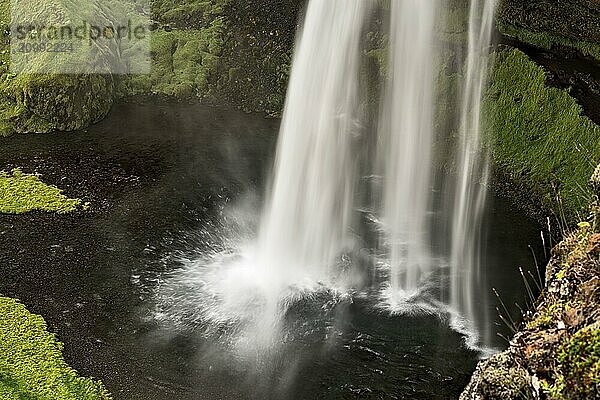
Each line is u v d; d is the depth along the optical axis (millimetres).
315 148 16594
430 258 14391
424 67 18141
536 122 17391
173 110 19766
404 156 17781
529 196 16516
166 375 11203
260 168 17438
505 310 12930
